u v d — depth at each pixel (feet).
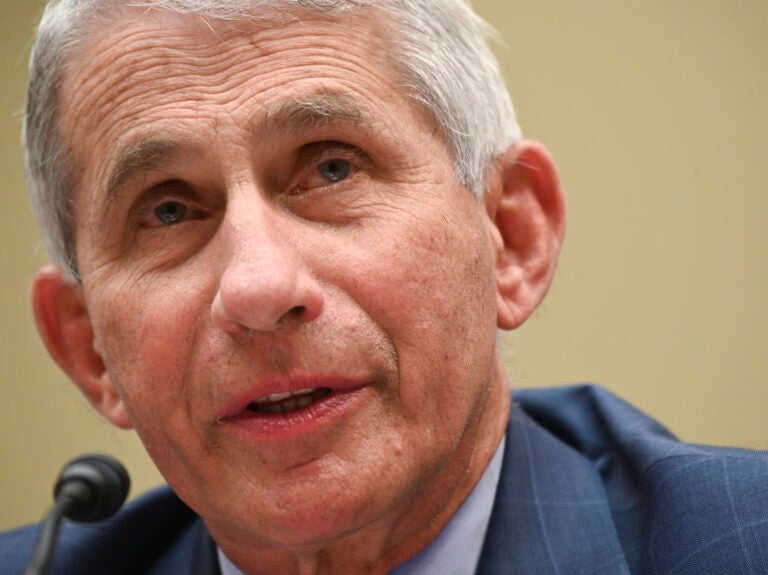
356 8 8.55
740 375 16.19
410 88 8.63
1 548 11.68
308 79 8.23
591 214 16.85
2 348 18.44
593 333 16.79
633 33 16.78
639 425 10.61
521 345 17.02
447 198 8.63
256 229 7.92
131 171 8.44
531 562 9.23
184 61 8.38
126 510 11.61
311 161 8.41
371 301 8.09
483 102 9.43
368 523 8.26
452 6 9.34
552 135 16.94
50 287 10.35
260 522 8.21
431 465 8.43
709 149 16.37
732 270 16.26
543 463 10.02
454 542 9.45
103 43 8.72
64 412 18.45
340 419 8.03
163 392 8.45
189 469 8.59
